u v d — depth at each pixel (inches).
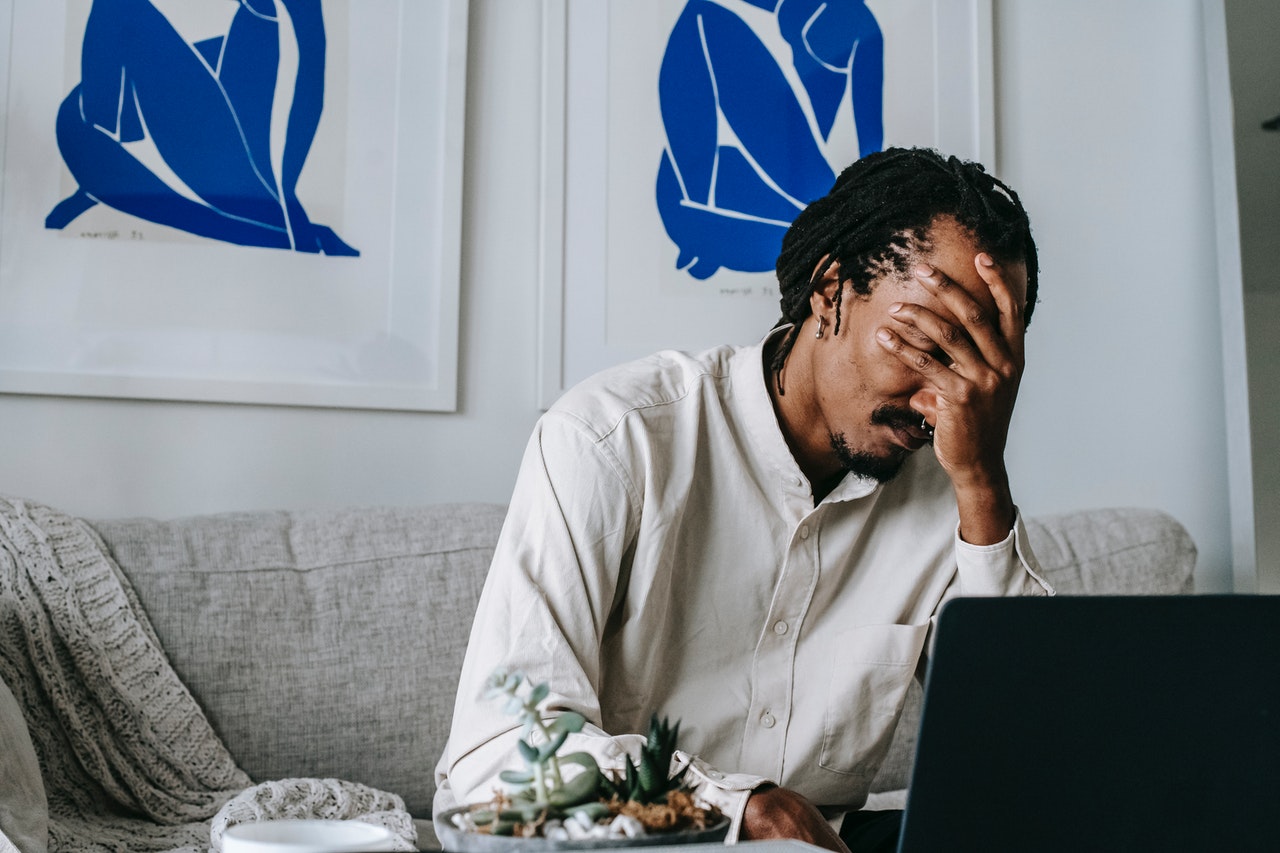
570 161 81.4
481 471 78.3
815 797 45.4
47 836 45.9
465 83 79.2
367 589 63.6
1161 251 95.0
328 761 60.4
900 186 38.5
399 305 76.8
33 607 55.1
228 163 74.3
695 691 43.3
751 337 84.1
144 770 55.5
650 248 82.4
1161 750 22.7
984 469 40.4
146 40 73.3
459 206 78.3
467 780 31.9
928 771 21.7
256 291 74.1
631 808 20.5
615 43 83.0
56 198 70.8
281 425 74.4
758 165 85.3
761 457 43.1
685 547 42.9
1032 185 92.6
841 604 45.7
